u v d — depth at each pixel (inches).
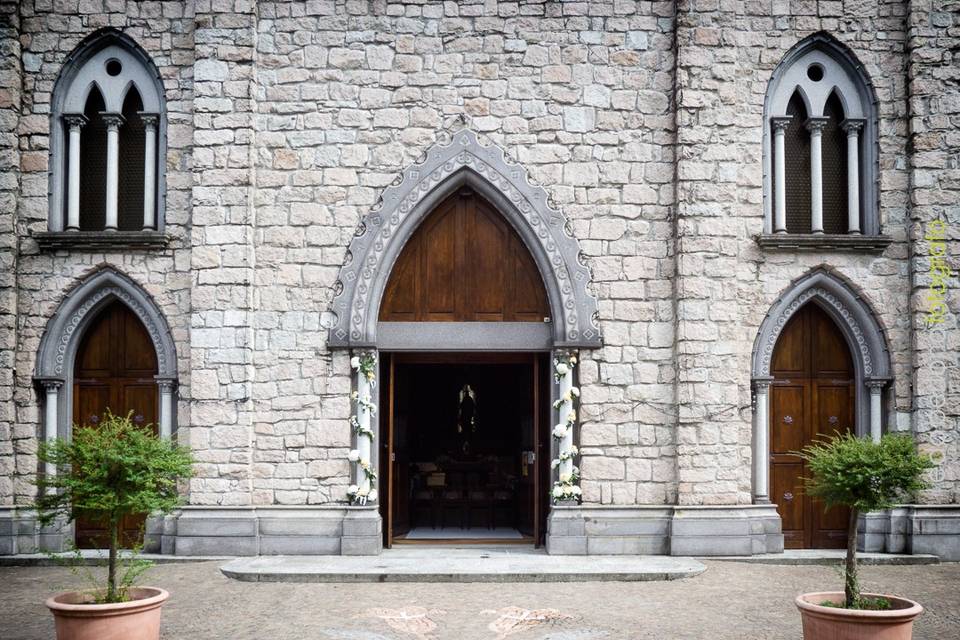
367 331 506.6
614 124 517.0
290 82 514.9
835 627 300.8
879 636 296.0
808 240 510.9
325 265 510.9
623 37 519.8
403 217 510.6
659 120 518.0
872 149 527.8
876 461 322.7
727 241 510.3
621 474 505.0
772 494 527.8
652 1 520.7
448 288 527.8
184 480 500.1
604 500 503.8
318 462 502.9
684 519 495.5
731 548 496.1
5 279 504.1
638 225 514.0
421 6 518.6
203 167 504.4
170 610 385.1
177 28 520.4
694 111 511.8
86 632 303.1
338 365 507.5
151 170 520.7
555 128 516.7
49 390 511.2
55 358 513.3
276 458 502.3
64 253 512.1
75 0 518.0
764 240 508.1
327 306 509.4
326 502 502.0
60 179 521.7
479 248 530.0
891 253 521.0
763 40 518.9
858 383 525.7
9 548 494.9
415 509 622.2
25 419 506.9
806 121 532.7
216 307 500.1
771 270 514.3
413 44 517.7
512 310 526.9
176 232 514.6
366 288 507.8
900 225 522.3
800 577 454.3
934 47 518.0
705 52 514.6
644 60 519.5
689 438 500.7
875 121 526.3
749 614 379.2
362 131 514.9
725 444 502.3
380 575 442.0
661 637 345.4
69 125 522.9
